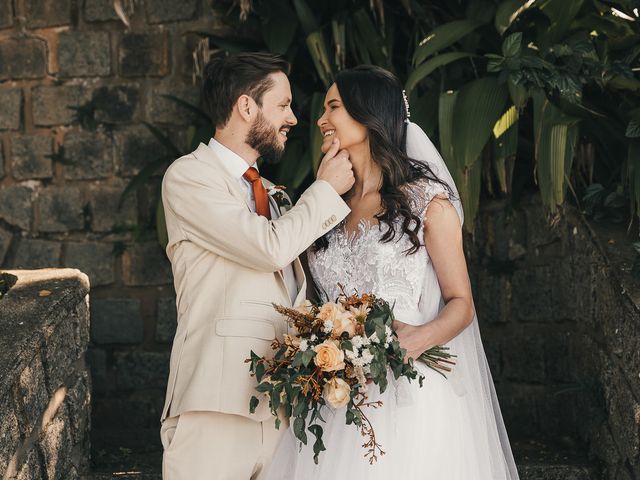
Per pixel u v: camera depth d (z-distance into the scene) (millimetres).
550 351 4332
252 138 3025
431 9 4656
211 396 2807
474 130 3936
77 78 4922
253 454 2877
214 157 2990
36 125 4922
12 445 2857
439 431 2848
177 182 2938
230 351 2832
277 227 2834
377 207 2990
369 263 2920
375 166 3016
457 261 2924
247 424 2869
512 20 3965
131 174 4906
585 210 3924
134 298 4871
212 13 4910
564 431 4215
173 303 4855
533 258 4410
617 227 3850
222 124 3049
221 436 2846
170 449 2875
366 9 4637
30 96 4922
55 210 4898
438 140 4484
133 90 4918
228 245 2855
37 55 4914
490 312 4523
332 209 2900
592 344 3814
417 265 2916
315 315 2746
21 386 2973
